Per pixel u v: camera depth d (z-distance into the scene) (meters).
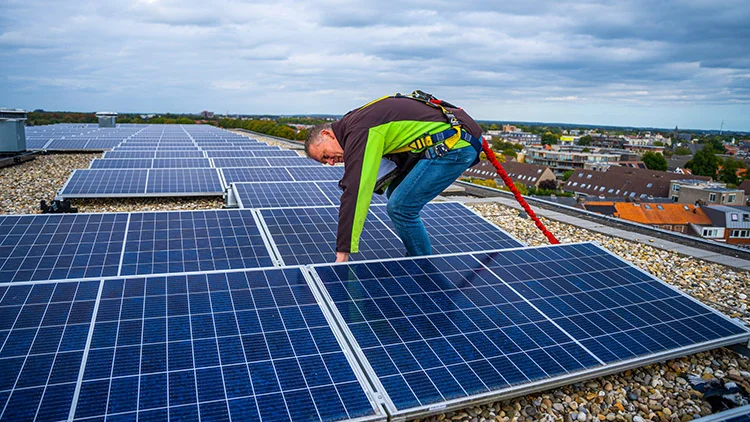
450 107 4.43
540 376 3.31
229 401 2.73
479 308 3.94
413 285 4.12
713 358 4.48
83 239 5.84
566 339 3.73
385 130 3.99
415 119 4.10
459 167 4.34
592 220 11.38
